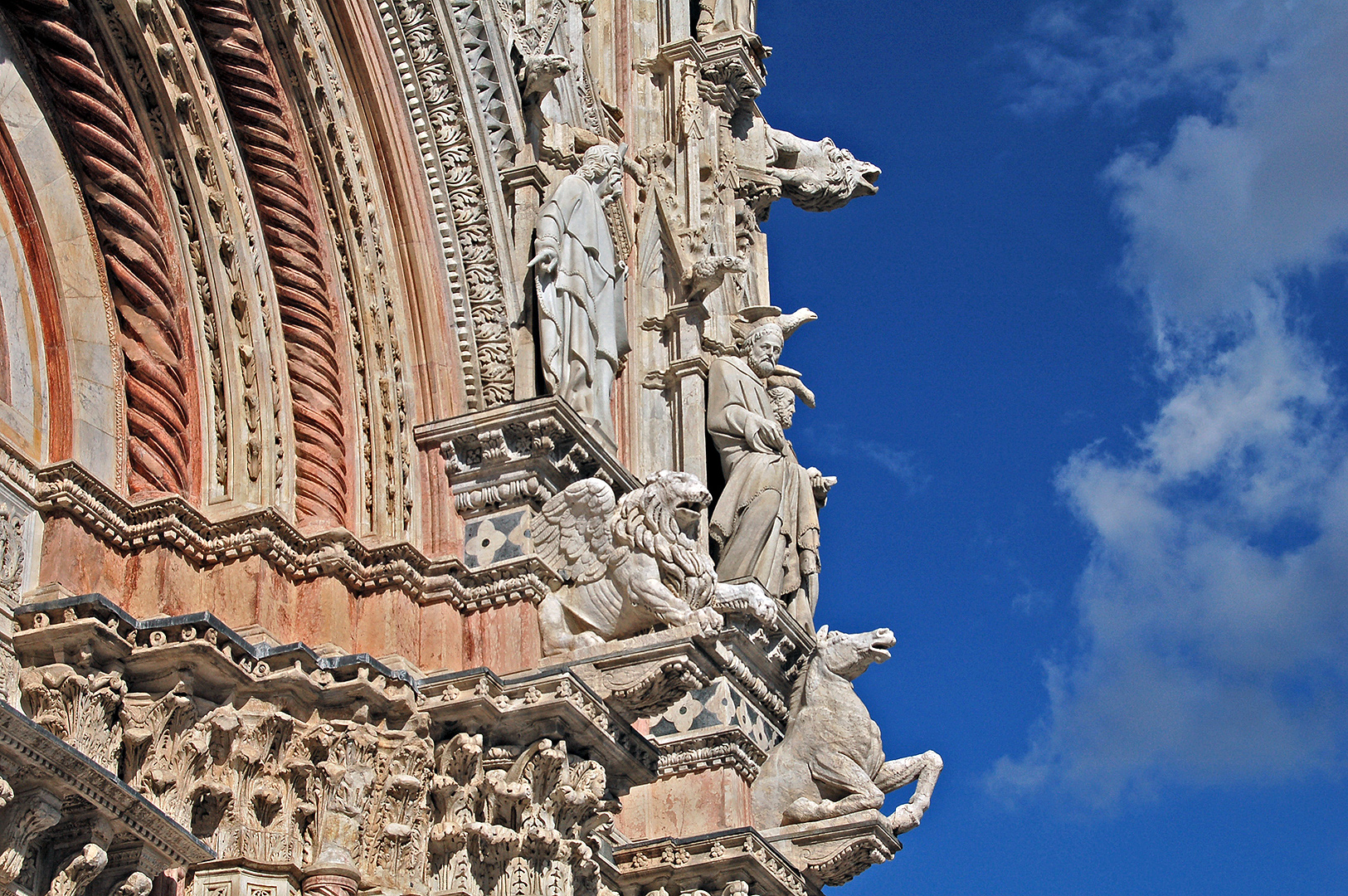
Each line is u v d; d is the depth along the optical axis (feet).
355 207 50.93
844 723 60.13
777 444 63.62
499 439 50.19
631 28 68.28
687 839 55.47
